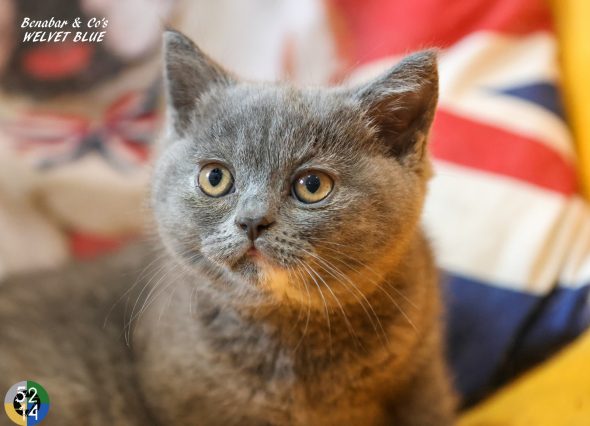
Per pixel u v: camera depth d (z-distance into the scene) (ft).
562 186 1.32
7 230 1.46
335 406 1.05
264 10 1.54
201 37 1.52
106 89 1.51
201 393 1.05
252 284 0.98
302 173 0.97
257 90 1.03
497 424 1.12
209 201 0.99
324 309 1.00
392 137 1.02
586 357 1.13
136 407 1.12
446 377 1.15
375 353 1.04
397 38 1.44
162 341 1.08
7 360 1.12
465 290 1.27
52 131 1.49
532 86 1.40
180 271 1.07
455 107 1.38
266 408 1.04
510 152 1.34
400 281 1.04
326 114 0.99
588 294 1.22
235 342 1.04
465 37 1.46
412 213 1.01
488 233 1.29
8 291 1.25
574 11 1.47
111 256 1.33
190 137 1.04
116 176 1.48
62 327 1.18
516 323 1.24
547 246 1.27
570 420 1.05
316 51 1.51
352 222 0.97
